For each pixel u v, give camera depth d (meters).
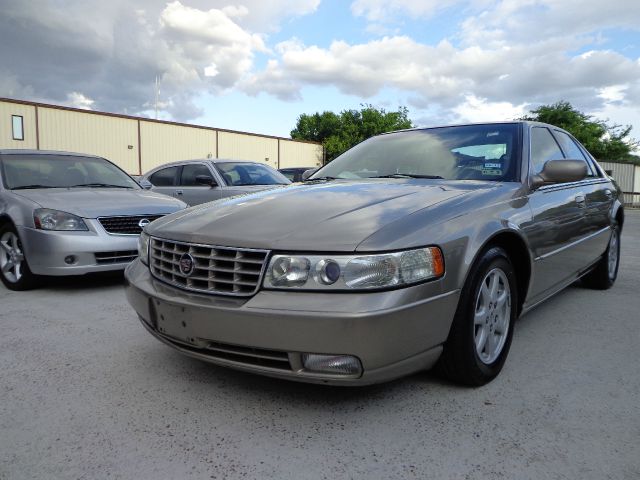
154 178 9.00
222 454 1.96
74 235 4.55
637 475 1.80
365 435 2.09
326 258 2.03
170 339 2.44
